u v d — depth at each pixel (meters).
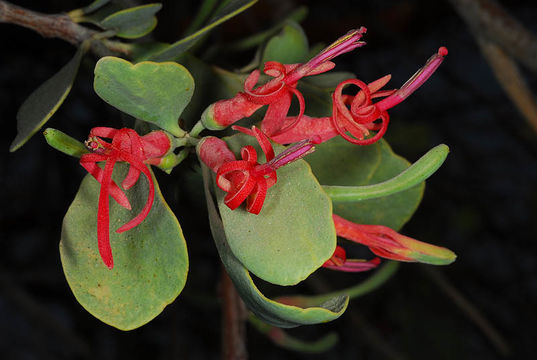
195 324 0.74
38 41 0.59
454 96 0.89
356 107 0.26
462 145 0.86
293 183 0.25
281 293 0.60
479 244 0.84
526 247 0.84
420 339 0.75
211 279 0.66
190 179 0.32
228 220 0.25
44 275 0.74
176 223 0.26
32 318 0.67
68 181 0.72
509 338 0.83
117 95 0.26
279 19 0.56
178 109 0.26
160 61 0.28
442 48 0.25
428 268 0.63
